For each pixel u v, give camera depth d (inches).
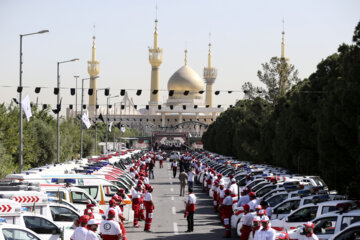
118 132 5172.2
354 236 558.6
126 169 1941.4
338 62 1089.4
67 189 891.4
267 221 603.8
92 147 3029.0
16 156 1855.3
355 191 970.7
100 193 1000.2
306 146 1327.5
